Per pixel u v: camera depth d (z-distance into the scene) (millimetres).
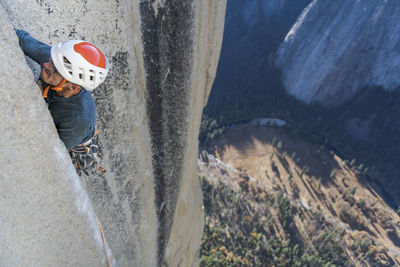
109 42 3191
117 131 3902
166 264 8602
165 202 6812
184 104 5777
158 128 5359
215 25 6297
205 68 6824
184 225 9266
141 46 4004
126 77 3775
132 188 4844
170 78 5020
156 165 5824
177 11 4367
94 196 3703
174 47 4707
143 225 5824
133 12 3529
